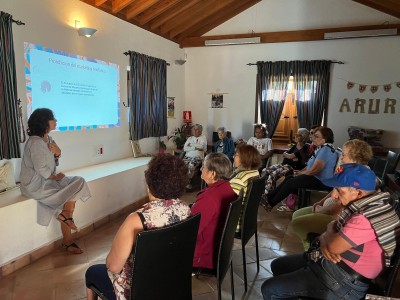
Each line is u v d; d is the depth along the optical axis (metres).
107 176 3.47
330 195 2.49
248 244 3.01
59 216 2.71
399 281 1.74
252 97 5.88
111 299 1.47
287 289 1.51
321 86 5.37
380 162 3.58
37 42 3.11
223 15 5.69
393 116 5.14
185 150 5.17
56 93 3.38
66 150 3.60
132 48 4.61
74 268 2.53
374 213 1.30
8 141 2.75
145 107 4.89
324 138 3.50
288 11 5.46
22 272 2.46
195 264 1.83
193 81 6.25
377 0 4.66
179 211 1.31
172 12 4.83
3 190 2.69
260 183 2.22
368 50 5.15
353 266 1.36
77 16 3.58
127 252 1.22
